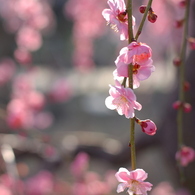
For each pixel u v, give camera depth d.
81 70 8.09
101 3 7.44
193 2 5.00
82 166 4.93
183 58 2.58
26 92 5.59
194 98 4.77
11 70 7.32
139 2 7.02
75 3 7.59
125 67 1.53
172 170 5.41
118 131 9.69
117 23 1.57
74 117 10.52
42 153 5.03
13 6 7.03
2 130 6.49
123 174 1.56
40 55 9.82
